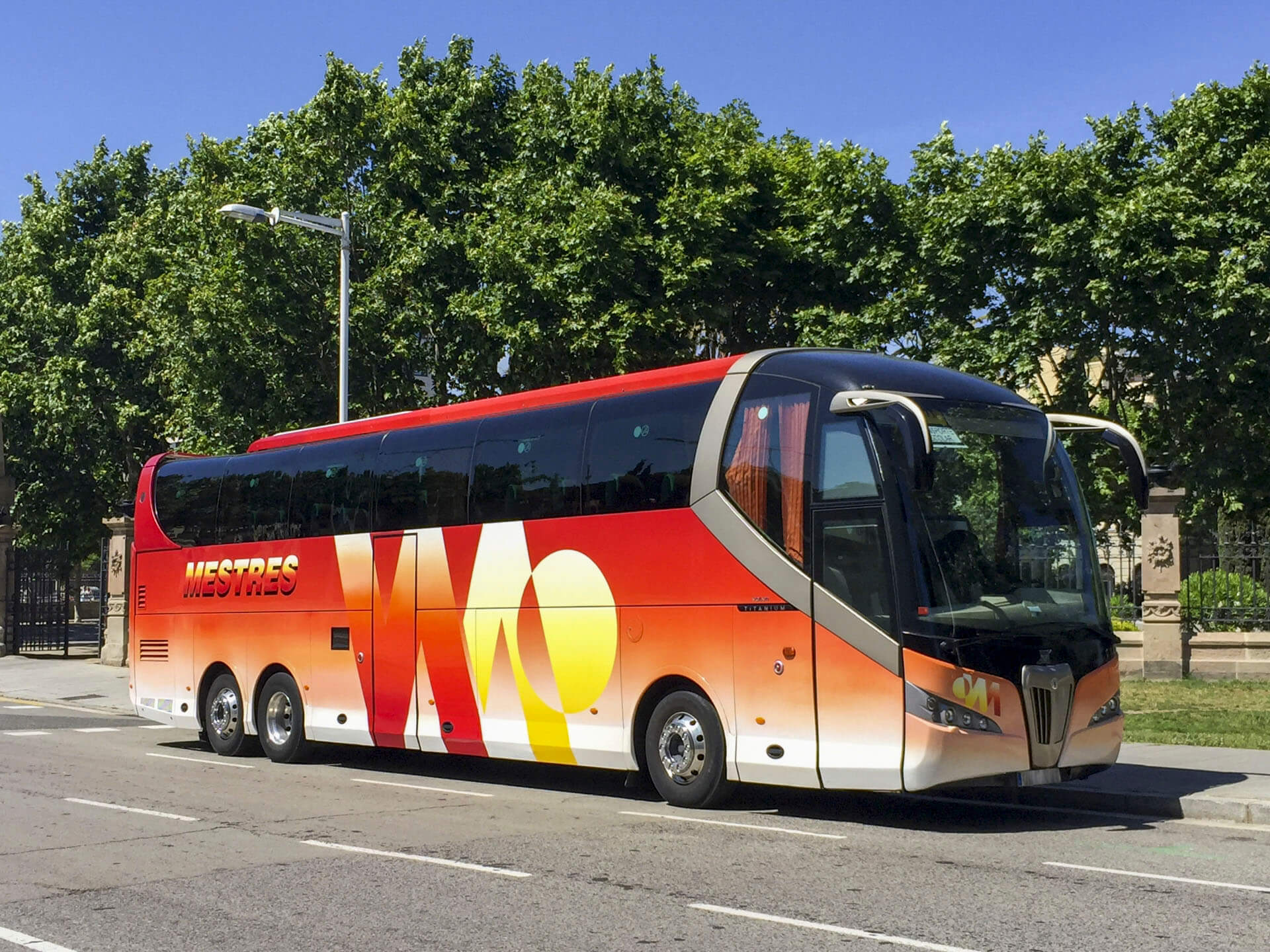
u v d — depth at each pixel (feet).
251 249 91.76
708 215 85.97
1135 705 62.28
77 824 35.99
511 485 44.68
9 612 117.39
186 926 23.81
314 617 52.54
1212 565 77.56
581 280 84.74
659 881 27.30
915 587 33.27
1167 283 79.51
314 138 94.53
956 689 32.86
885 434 34.37
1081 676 35.22
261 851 31.55
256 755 57.36
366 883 27.43
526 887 26.89
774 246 89.66
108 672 101.24
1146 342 83.71
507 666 43.91
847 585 34.45
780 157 97.04
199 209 100.37
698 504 38.24
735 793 41.57
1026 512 35.99
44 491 135.85
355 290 91.56
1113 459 86.79
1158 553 75.46
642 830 34.50
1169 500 75.97
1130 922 23.12
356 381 94.58
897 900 25.14
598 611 40.83
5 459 135.23
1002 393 37.96
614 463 41.16
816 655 34.83
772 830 34.37
